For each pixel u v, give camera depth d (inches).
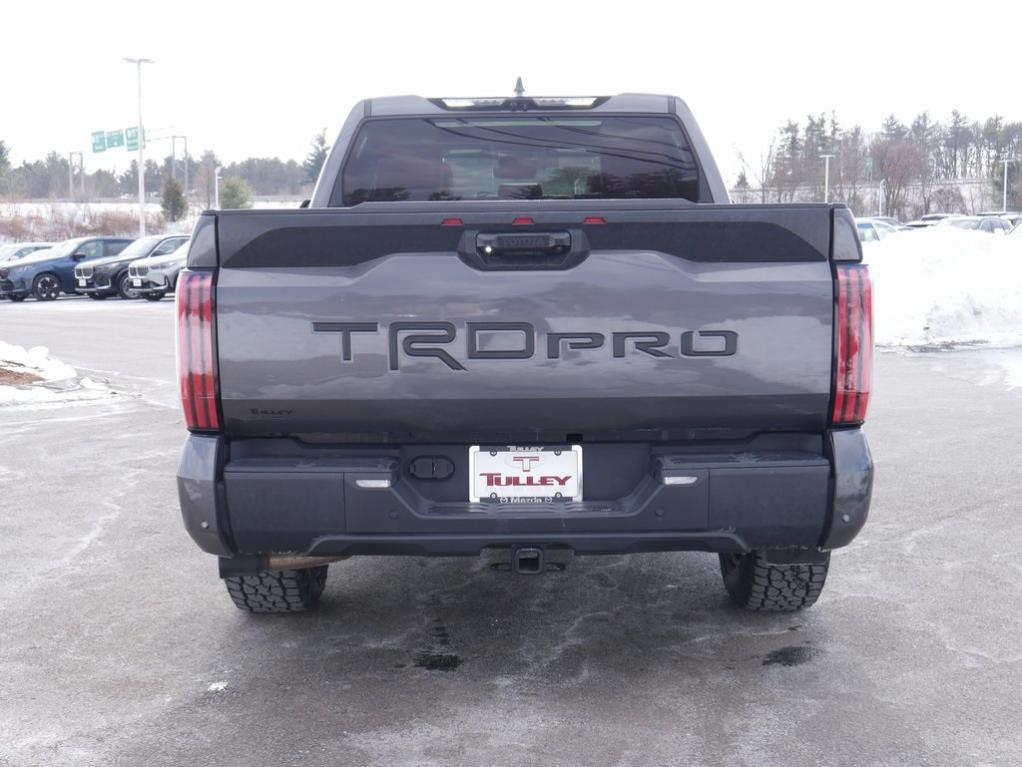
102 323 864.9
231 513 139.1
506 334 135.6
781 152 2370.8
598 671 157.0
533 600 190.9
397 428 138.6
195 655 165.8
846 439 138.8
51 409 418.6
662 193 214.1
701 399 136.3
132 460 318.0
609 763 128.2
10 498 270.8
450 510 140.3
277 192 6648.6
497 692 149.9
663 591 195.0
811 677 153.7
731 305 134.9
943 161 4207.7
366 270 135.3
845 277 134.6
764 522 138.9
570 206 135.2
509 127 211.9
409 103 212.2
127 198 5565.9
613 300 135.0
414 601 191.0
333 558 151.4
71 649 168.9
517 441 141.7
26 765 130.1
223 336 135.6
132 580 204.2
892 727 137.2
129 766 129.4
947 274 683.4
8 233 2898.6
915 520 238.7
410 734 136.9
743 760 128.6
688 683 152.2
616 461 142.3
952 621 175.9
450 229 134.8
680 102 214.4
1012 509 247.1
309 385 136.1
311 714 143.6
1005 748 131.1
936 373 487.2
